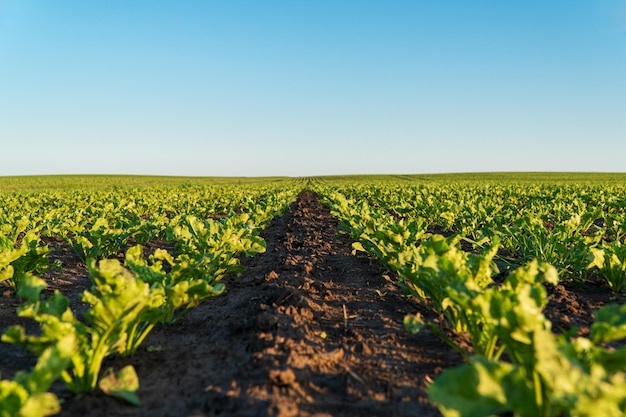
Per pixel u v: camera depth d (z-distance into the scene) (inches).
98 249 326.0
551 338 89.5
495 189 1050.1
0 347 185.6
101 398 131.8
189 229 315.3
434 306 218.2
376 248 297.0
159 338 192.5
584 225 367.9
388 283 280.7
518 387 89.0
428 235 289.1
